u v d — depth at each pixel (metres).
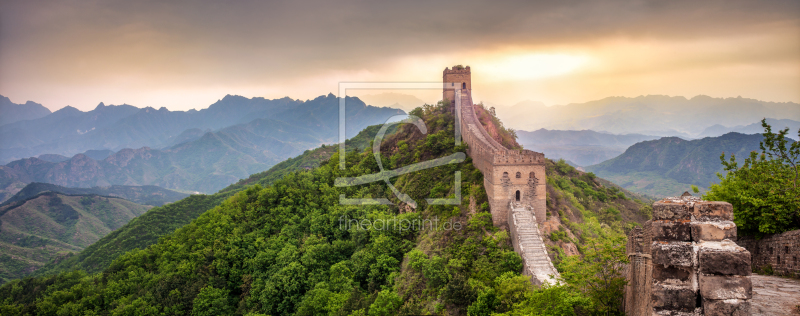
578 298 37.03
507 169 76.00
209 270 112.69
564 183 117.75
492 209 77.06
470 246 72.19
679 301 22.53
